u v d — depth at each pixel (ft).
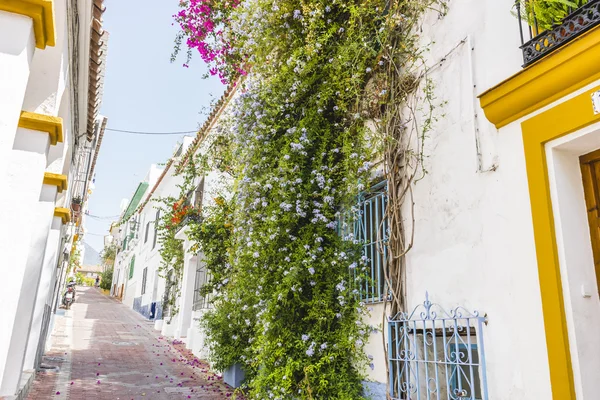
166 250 45.52
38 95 13.38
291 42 18.53
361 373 14.52
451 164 11.97
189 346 37.06
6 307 11.02
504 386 9.48
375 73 15.62
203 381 25.59
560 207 9.01
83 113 24.27
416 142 13.55
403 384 12.53
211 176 36.73
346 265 15.33
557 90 8.95
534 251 9.23
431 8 13.25
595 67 8.18
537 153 9.39
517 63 10.27
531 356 8.96
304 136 16.56
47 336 30.50
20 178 11.70
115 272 121.49
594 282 8.84
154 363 30.83
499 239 10.14
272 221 16.48
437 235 12.17
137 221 89.35
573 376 8.20
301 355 15.35
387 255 14.17
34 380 22.98
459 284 11.16
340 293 14.99
